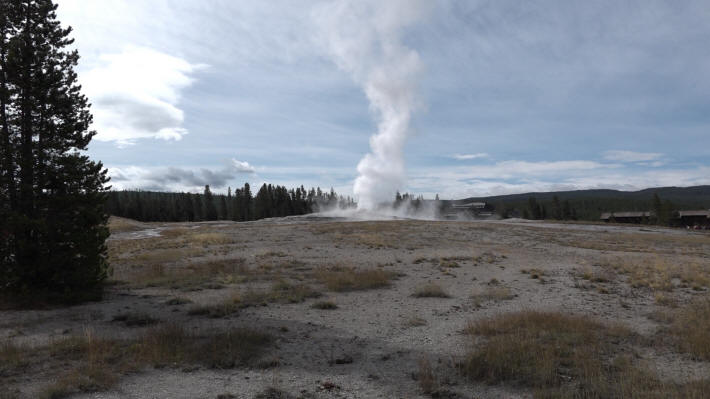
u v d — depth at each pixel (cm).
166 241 3083
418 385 562
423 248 2719
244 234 3566
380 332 845
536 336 765
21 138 1225
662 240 3644
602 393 505
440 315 1005
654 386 534
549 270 1848
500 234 3806
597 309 1076
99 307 1060
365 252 2470
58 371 589
